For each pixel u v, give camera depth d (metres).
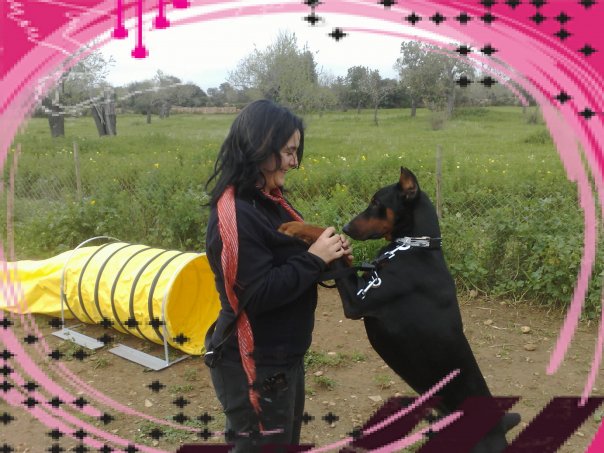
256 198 2.26
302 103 24.33
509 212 6.21
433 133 21.42
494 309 5.61
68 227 7.80
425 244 2.81
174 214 7.32
